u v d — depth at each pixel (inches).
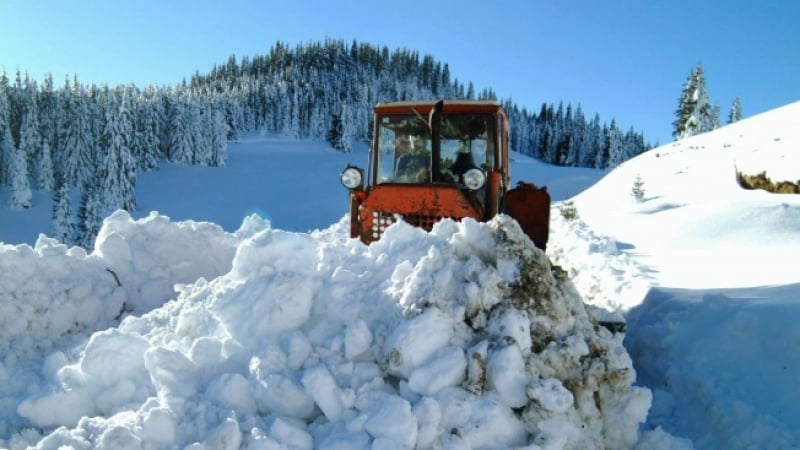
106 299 225.5
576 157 4165.8
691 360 175.8
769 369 154.9
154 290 242.1
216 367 143.5
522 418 129.0
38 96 2608.3
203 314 167.2
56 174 2491.4
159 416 120.8
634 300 257.4
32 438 131.2
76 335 208.2
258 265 163.6
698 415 156.6
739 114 2596.0
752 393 150.0
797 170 666.8
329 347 142.6
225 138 3184.1
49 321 204.4
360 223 229.9
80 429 123.3
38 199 2320.4
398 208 223.9
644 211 698.8
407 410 121.3
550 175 2711.6
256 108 4921.3
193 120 3058.6
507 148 257.6
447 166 239.6
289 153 3848.4
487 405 127.7
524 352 137.2
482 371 131.8
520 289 146.0
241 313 150.2
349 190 244.5
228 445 117.5
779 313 170.2
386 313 148.4
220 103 4138.8
